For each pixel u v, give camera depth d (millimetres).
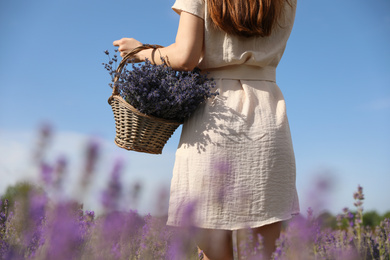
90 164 1030
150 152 1937
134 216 1232
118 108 1882
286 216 1844
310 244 1363
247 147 1802
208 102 1864
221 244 1827
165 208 1116
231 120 1809
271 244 1827
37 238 1425
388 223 2488
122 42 2035
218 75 1917
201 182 1784
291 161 1909
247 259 1637
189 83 1768
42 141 1006
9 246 1585
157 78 1801
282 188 1850
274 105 1930
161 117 1864
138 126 1840
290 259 1322
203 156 1796
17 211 1356
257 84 1921
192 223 1389
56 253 1047
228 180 1775
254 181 1792
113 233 1212
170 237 1636
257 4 1754
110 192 1080
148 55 1922
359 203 1798
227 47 1848
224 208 1765
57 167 1006
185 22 1820
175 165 1897
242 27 1760
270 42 1939
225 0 1748
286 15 1976
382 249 2109
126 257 1336
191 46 1794
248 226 1764
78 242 1171
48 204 1040
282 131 1876
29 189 1040
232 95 1862
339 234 1926
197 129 1846
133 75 1754
